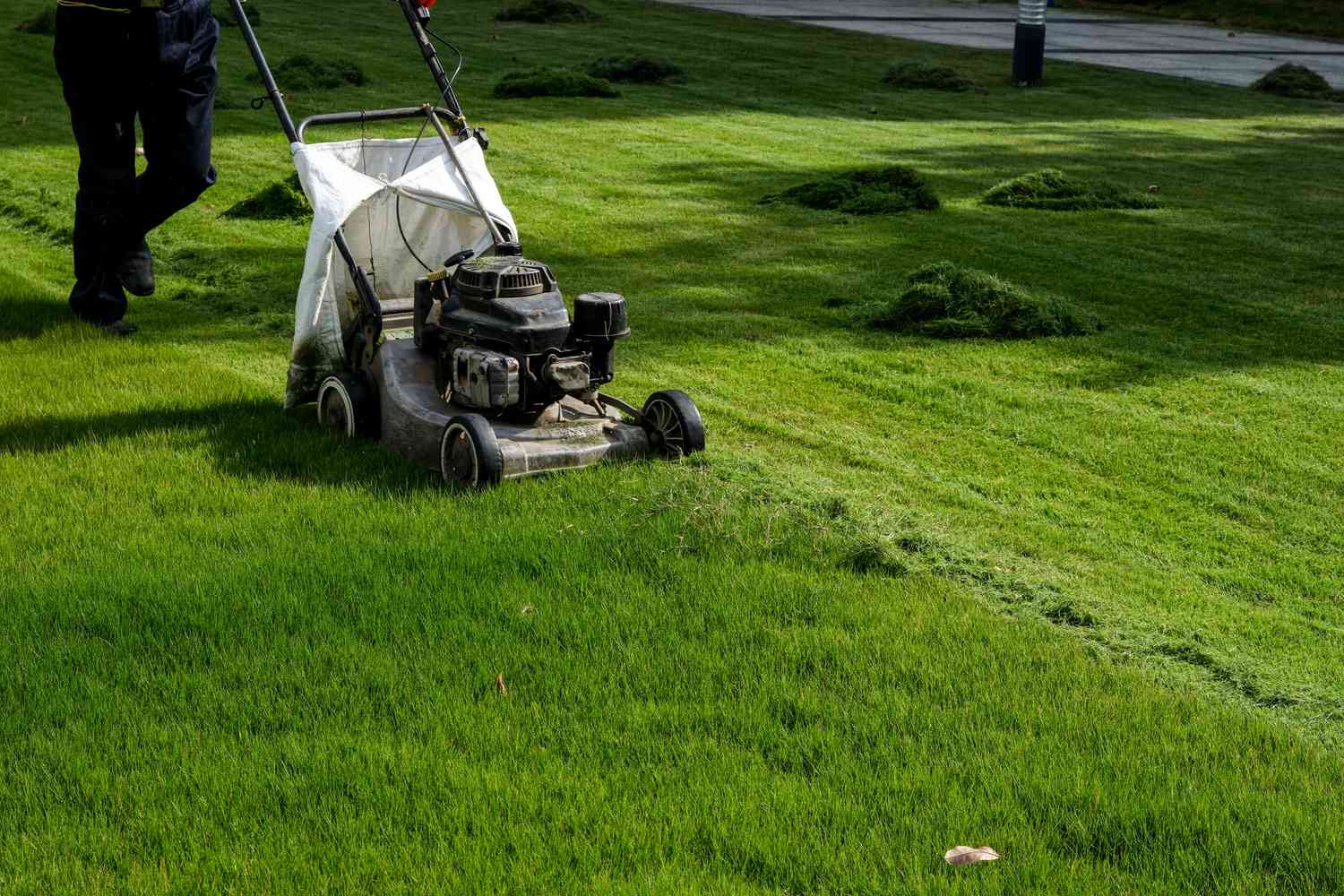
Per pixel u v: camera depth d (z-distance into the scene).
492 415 7.50
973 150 18.50
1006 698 5.15
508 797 4.41
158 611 5.64
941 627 5.72
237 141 17.42
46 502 6.91
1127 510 7.32
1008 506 7.33
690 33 29.36
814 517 6.89
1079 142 19.36
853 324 10.77
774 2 36.41
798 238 13.56
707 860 4.13
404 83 21.97
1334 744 5.00
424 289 7.79
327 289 7.95
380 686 5.14
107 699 5.02
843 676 5.30
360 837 4.21
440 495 7.01
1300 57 30.06
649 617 5.71
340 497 6.96
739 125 19.84
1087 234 13.95
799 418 8.64
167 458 7.54
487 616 5.71
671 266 12.43
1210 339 10.50
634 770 4.60
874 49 28.27
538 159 16.98
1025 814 4.39
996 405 8.95
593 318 7.42
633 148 17.91
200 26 9.29
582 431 7.54
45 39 24.83
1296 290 11.93
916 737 4.85
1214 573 6.54
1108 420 8.68
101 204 9.70
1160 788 4.56
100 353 9.53
